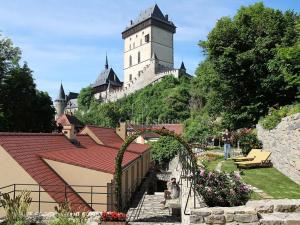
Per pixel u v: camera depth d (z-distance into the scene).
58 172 20.84
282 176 17.67
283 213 10.02
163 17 137.88
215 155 29.73
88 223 12.79
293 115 16.67
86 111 148.12
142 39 135.12
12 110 51.09
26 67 53.97
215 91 37.34
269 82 31.20
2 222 12.18
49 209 17.78
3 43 52.84
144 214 20.77
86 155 24.67
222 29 34.59
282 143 18.78
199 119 59.31
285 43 31.45
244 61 32.56
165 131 16.44
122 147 17.02
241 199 11.12
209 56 36.31
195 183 11.72
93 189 20.33
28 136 23.52
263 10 35.22
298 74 25.70
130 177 27.83
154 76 125.44
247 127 33.66
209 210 9.83
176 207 19.88
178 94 103.06
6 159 18.62
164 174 42.41
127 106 120.12
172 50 139.38
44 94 57.97
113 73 163.88
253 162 21.11
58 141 27.12
